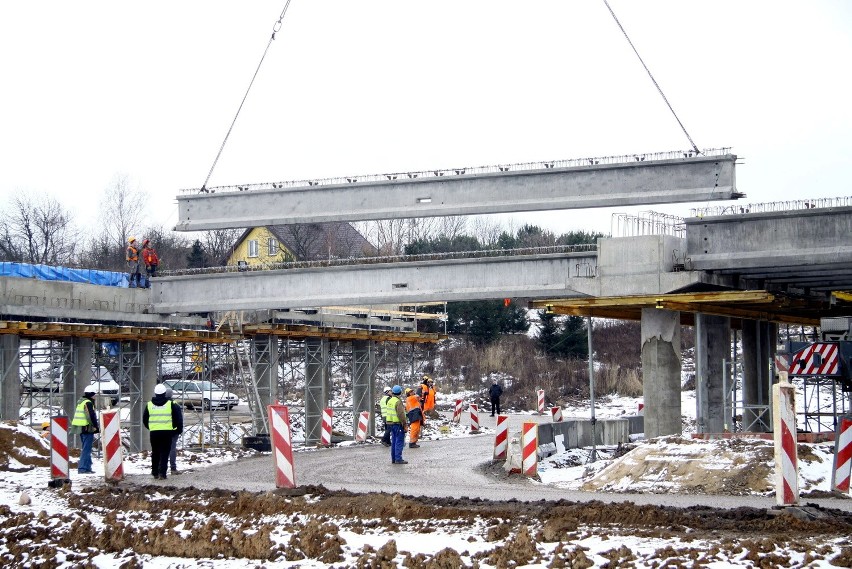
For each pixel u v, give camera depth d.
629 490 23.62
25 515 19.77
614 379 76.12
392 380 75.56
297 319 46.50
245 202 39.69
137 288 41.56
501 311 84.50
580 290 32.84
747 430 32.72
